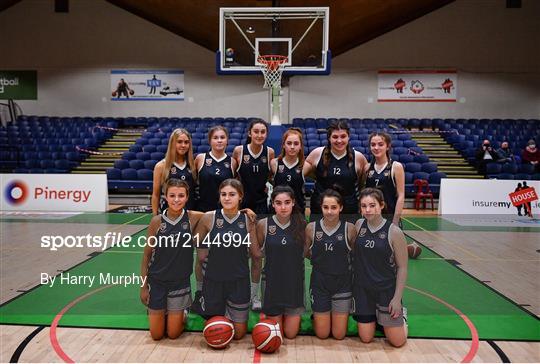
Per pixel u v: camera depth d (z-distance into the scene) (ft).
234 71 19.04
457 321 8.93
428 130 37.50
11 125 37.17
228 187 7.87
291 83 40.83
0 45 40.81
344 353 7.49
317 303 7.95
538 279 11.91
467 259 14.05
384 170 9.53
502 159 29.07
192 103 41.04
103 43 40.65
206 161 10.03
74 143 34.01
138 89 40.93
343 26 34.83
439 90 39.63
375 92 40.16
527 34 38.65
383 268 7.72
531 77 38.96
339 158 9.77
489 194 22.54
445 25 39.14
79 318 8.90
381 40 39.83
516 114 39.29
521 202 22.26
